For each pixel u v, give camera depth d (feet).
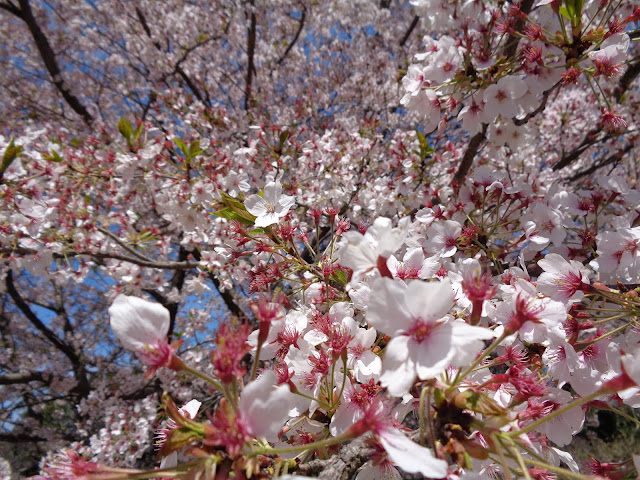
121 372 26.13
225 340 3.51
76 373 26.23
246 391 3.43
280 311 4.66
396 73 24.30
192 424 3.51
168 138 11.46
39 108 26.84
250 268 8.69
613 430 34.50
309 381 5.07
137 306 3.70
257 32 28.60
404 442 3.44
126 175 11.18
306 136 19.85
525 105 8.31
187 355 19.60
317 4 26.84
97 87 29.71
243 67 28.37
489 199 9.21
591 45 7.48
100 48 28.50
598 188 8.62
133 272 12.48
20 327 30.63
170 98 18.76
